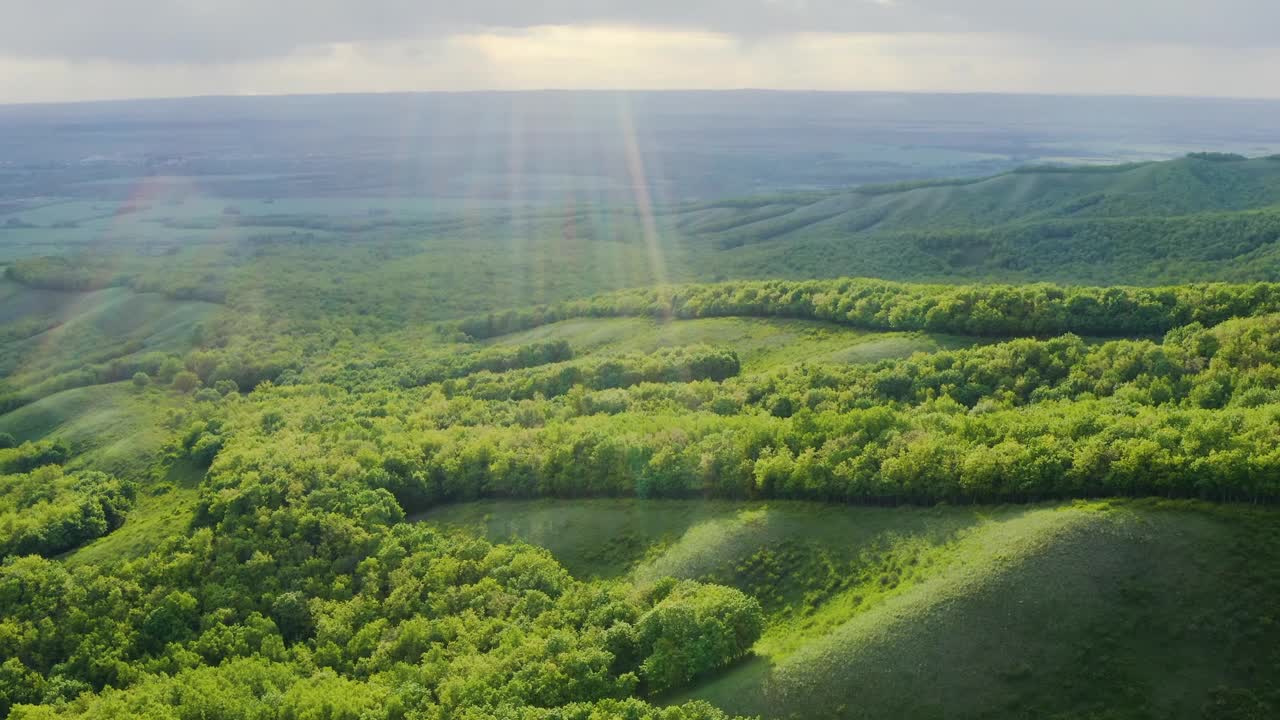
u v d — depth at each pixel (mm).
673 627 80000
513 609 94062
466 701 77250
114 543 123875
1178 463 83875
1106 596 74312
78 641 98625
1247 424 90500
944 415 115000
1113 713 66750
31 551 127000
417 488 125812
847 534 95750
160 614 100375
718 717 69938
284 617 101062
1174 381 120875
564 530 112250
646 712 71125
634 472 116062
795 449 112062
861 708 71062
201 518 121625
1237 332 126312
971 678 71188
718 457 112062
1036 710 68125
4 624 99938
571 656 78938
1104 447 91188
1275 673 66938
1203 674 68000
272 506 118938
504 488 123812
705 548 99875
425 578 103000
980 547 84438
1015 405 128500
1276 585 71875
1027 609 74812
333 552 110812
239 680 87312
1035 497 91938
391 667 88875
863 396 136000
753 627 81812
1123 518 81000
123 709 82750
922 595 79688
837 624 81875
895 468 98062
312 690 82812
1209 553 75938
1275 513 78375
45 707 85438
